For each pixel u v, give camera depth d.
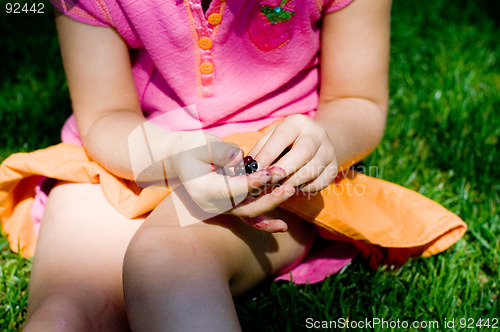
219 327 0.55
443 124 0.98
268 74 0.71
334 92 0.74
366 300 0.74
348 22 0.71
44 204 0.77
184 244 0.59
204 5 0.69
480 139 0.95
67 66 0.71
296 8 0.68
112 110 0.71
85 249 0.66
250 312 0.73
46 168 0.71
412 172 0.91
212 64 0.69
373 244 0.70
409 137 0.97
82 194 0.71
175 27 0.67
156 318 0.56
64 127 0.79
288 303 0.73
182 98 0.72
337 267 0.75
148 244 0.59
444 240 0.73
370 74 0.73
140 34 0.68
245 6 0.67
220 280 0.58
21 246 0.78
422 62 1.15
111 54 0.70
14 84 1.09
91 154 0.70
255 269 0.66
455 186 0.89
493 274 0.77
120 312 0.64
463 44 1.22
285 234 0.69
